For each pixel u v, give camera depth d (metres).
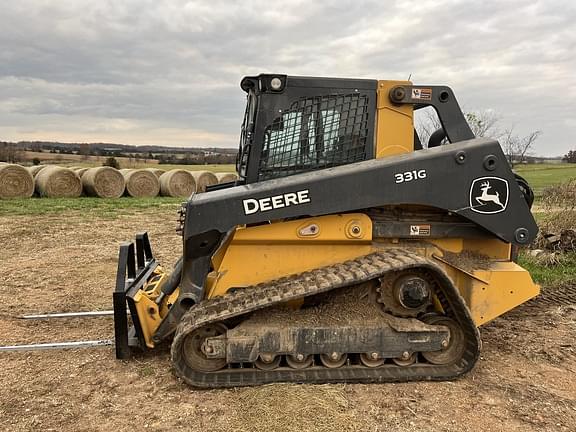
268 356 4.12
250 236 4.31
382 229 4.45
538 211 11.59
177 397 4.04
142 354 4.85
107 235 11.70
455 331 4.41
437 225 4.52
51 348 5.02
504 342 5.29
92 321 5.92
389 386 4.20
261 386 4.09
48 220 13.55
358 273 4.03
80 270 8.35
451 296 4.25
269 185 4.21
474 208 4.34
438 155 4.27
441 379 4.30
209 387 4.13
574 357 4.91
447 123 4.55
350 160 4.52
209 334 4.23
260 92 4.43
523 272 4.52
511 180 4.38
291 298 3.96
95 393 4.13
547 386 4.29
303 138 4.49
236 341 4.07
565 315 6.16
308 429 3.54
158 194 21.42
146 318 4.66
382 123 4.51
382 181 4.21
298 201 4.17
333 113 4.49
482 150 4.32
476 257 4.66
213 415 3.78
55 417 3.77
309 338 4.13
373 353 4.20
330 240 4.38
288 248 4.42
